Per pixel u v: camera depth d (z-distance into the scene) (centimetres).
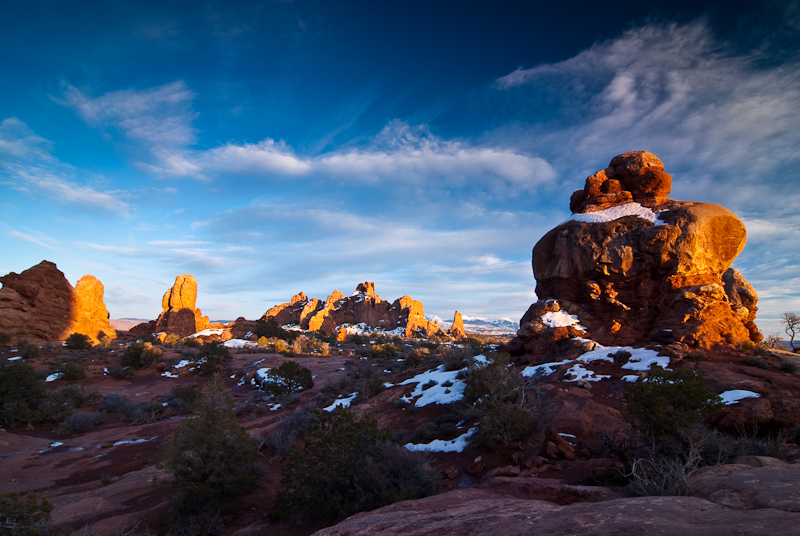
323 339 9369
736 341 1861
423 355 5731
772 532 214
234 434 1402
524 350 2452
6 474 1944
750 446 965
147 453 2241
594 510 345
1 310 5784
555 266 2561
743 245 2211
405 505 625
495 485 904
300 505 1191
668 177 2516
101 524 1251
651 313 2144
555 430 1348
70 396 3356
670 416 945
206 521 1227
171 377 4662
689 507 315
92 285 7550
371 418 1324
